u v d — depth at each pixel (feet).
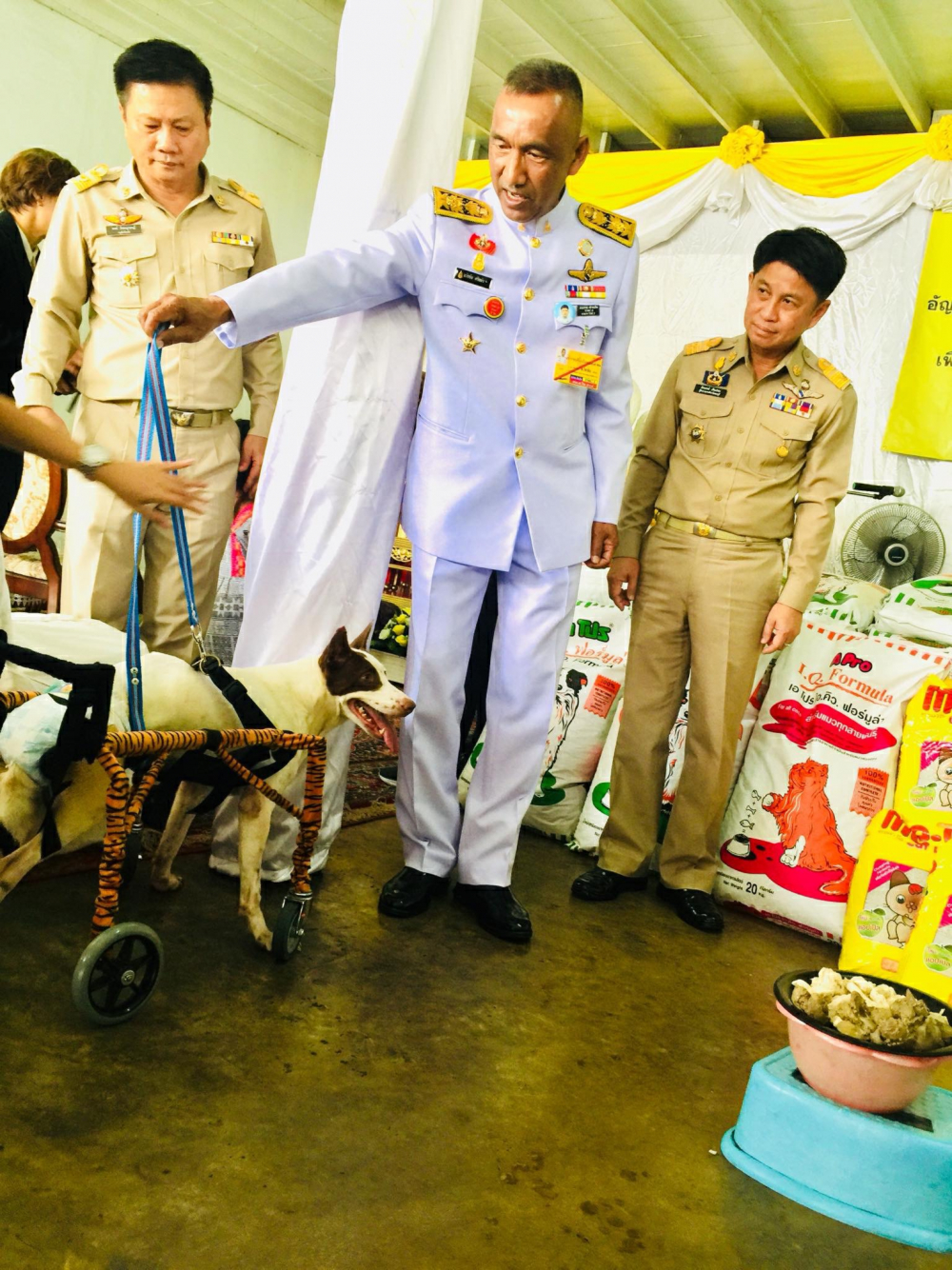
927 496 19.40
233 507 9.44
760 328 9.63
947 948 9.02
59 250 8.80
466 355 8.35
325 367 8.30
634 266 8.93
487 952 8.36
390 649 17.19
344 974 7.43
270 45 23.75
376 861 10.02
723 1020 7.92
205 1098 5.60
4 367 10.98
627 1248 5.05
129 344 8.87
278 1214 4.79
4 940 6.86
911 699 10.09
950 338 19.19
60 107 21.97
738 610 9.93
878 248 19.99
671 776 11.47
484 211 8.42
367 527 8.56
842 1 18.06
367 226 8.55
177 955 7.18
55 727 5.82
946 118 19.21
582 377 8.56
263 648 8.56
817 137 23.27
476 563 8.50
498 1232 4.97
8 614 5.78
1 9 20.40
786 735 10.62
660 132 24.07
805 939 10.20
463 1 8.57
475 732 10.52
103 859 5.86
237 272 9.24
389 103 8.46
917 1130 5.67
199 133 8.64
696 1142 6.15
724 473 9.98
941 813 9.52
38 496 12.55
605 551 9.14
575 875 10.92
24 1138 4.97
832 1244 5.39
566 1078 6.59
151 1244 4.44
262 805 7.36
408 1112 5.85
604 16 19.83
